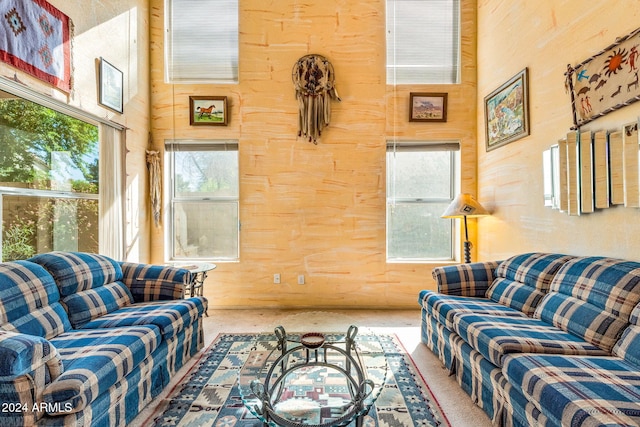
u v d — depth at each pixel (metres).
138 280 2.55
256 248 3.68
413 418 1.72
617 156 1.89
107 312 2.16
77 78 2.56
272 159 3.68
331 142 3.68
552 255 2.29
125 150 3.19
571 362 1.41
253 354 1.96
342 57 3.68
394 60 3.72
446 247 3.79
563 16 2.31
